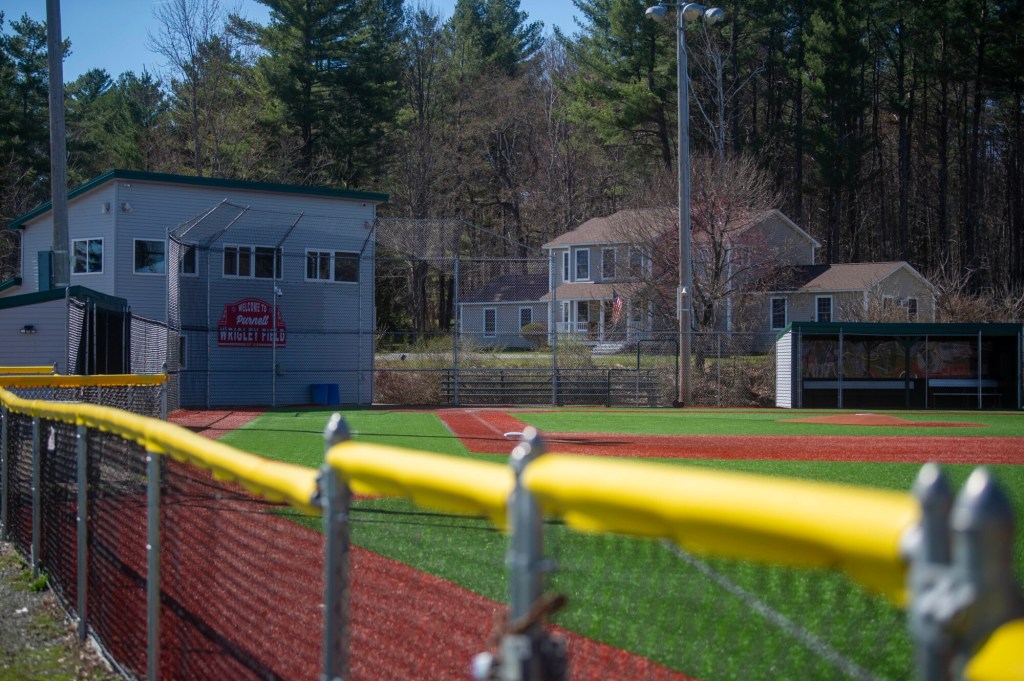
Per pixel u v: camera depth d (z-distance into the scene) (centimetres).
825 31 4866
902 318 3419
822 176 5044
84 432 541
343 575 259
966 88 5388
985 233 5856
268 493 302
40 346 1911
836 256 5281
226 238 2525
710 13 2428
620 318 4044
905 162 5403
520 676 177
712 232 3438
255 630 399
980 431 1805
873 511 118
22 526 759
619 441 1534
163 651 438
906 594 118
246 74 5275
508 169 6125
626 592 383
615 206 6016
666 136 4981
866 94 5366
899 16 4984
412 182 5781
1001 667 102
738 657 270
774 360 2814
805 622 257
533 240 6241
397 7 5847
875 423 2016
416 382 2808
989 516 106
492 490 191
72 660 504
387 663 375
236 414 2170
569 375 2805
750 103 5653
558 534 562
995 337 2655
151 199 2498
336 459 251
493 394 2733
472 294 5162
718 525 137
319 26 4944
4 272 4591
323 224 2664
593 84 4872
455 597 491
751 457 1298
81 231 2547
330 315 2680
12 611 598
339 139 5069
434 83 6262
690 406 2608
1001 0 4644
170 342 2194
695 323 3494
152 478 410
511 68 6525
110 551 488
